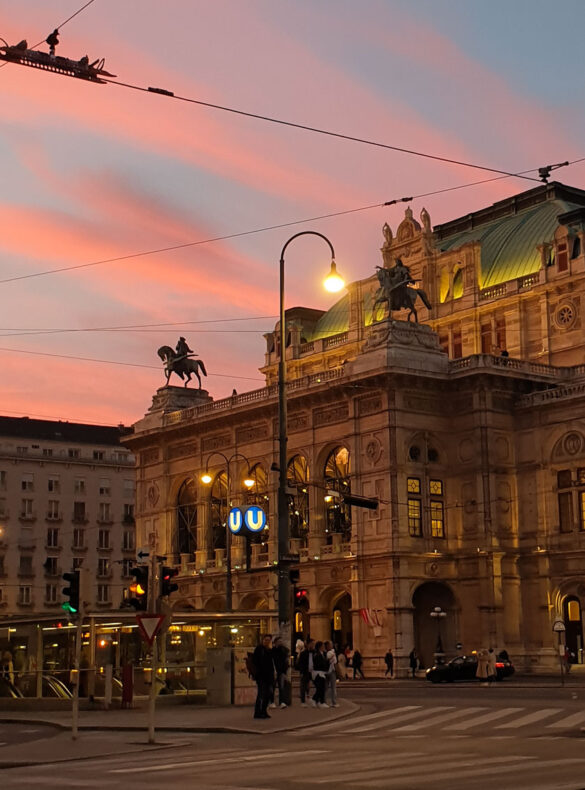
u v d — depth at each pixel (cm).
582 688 5572
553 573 8244
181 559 10325
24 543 14162
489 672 6612
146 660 5006
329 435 8950
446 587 8506
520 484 8538
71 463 14688
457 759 2489
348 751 2759
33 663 5241
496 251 9931
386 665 8119
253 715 3944
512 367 8631
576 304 8912
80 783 2167
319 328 11500
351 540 8588
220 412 9881
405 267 8806
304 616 9231
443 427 8644
